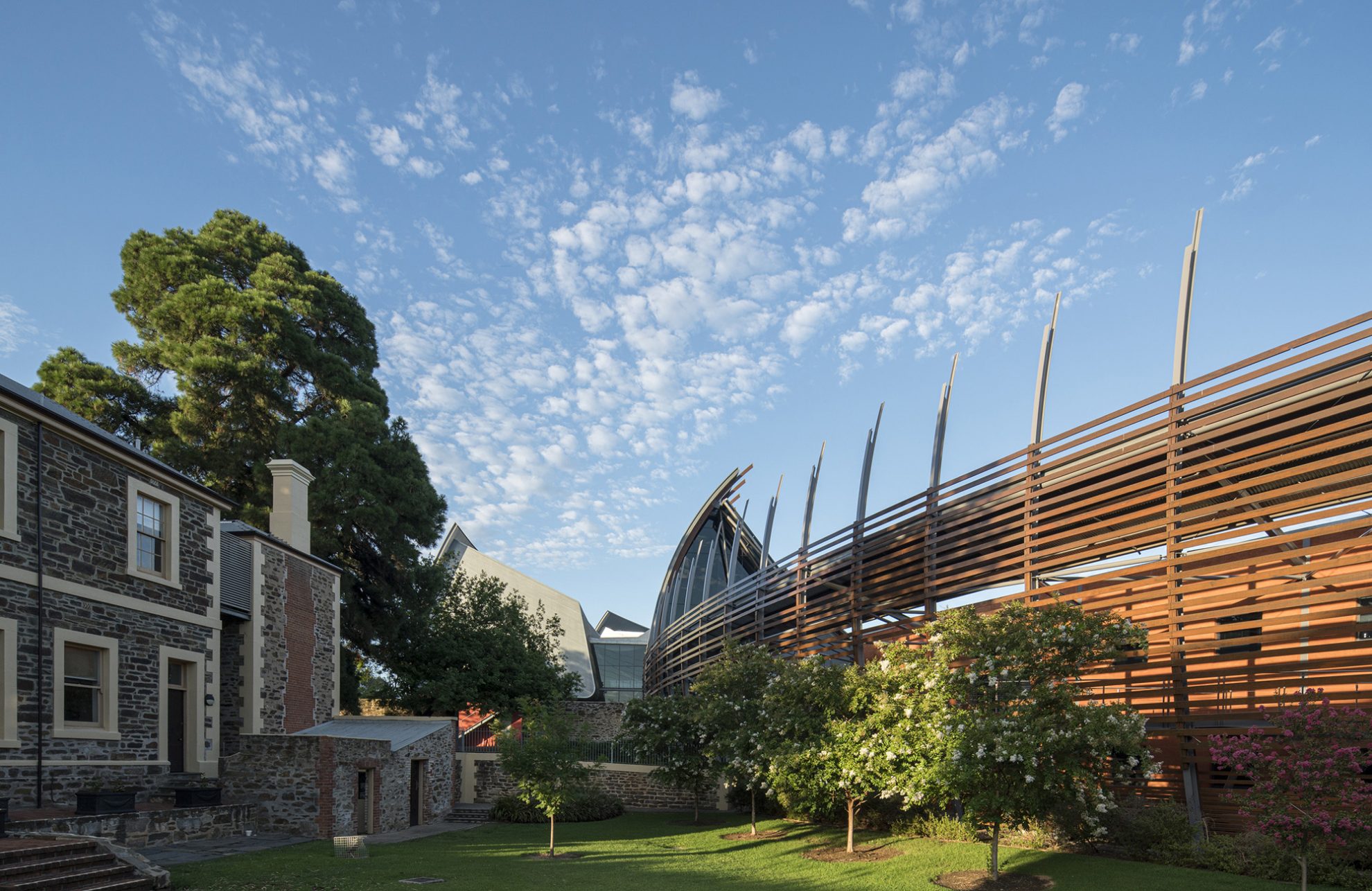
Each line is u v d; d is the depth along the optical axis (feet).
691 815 81.87
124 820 45.62
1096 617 38.75
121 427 98.53
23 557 45.27
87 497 50.16
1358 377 37.52
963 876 40.37
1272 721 34.53
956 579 57.57
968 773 36.73
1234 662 40.50
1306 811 31.14
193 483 58.95
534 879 43.96
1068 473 50.78
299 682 74.13
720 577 126.72
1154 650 43.50
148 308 104.53
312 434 94.99
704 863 49.93
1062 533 49.83
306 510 80.33
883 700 45.44
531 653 108.17
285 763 58.85
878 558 67.10
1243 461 42.24
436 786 81.00
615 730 121.70
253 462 97.40
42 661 45.70
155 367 101.45
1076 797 38.52
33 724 45.16
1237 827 39.50
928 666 42.57
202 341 96.32
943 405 62.44
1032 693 38.73
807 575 77.25
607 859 52.26
